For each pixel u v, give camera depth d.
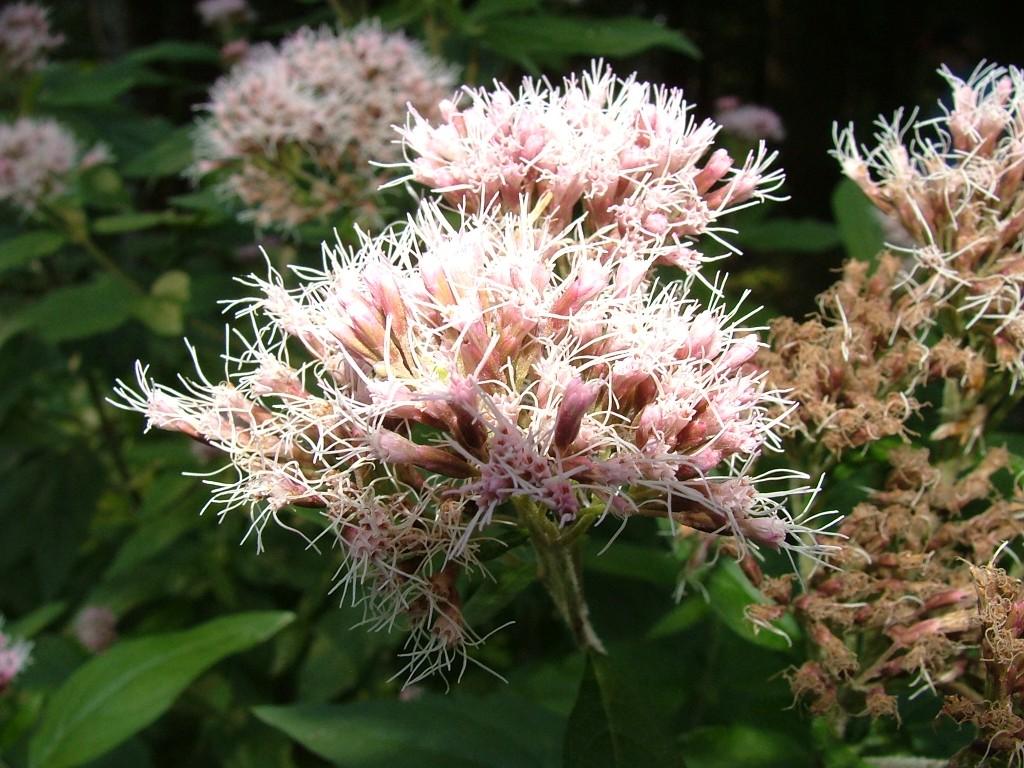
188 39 0.37
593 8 0.43
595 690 0.09
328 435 0.09
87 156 0.21
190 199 0.19
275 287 0.09
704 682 0.13
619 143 0.10
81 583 0.24
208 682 0.20
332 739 0.11
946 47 0.52
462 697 0.12
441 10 0.20
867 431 0.10
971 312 0.11
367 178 0.16
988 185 0.10
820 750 0.10
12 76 0.23
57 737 0.12
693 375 0.08
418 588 0.09
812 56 0.45
